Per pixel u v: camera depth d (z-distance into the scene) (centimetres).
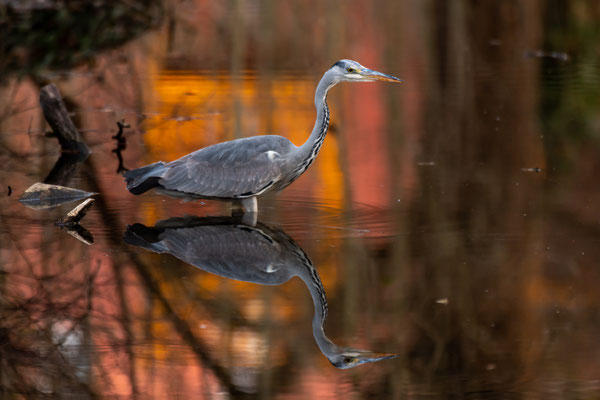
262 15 3372
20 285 1060
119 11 3312
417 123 1950
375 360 872
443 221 1270
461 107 2088
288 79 2478
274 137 1320
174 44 3006
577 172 1540
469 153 1691
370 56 2795
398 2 3597
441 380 830
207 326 951
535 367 855
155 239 1212
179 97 2233
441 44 2953
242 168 1292
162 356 887
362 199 1398
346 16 3394
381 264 1106
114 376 849
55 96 1725
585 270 1077
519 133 1838
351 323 957
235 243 1191
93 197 1430
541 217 1279
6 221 1292
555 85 2280
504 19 3108
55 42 2919
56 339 934
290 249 1166
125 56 2778
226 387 818
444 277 1067
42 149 1764
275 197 1419
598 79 2342
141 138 1847
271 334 932
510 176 1523
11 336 941
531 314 967
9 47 2814
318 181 1512
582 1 3003
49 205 1382
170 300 1019
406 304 995
